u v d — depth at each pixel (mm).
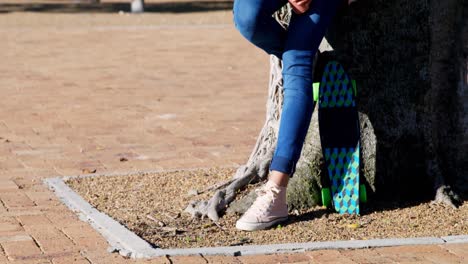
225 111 13078
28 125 11969
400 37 7613
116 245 6652
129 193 8320
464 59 7758
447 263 6211
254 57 19781
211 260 6273
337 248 6523
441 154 7859
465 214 7402
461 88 7789
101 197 8164
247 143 10836
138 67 18172
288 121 7016
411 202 7719
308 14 6945
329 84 7488
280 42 7188
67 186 8562
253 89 15250
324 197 7586
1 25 28281
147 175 9055
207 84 15820
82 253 6484
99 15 32000
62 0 39500
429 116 7730
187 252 6395
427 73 7676
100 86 15562
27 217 7480
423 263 6211
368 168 7691
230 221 7391
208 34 25156
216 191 7969
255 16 6934
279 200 7148
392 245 6602
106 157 10062
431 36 7664
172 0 39562
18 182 8844
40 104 13648
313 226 7164
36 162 9789
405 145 7719
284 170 7078
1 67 18250
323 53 7691
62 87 15445
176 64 18641
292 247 6492
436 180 7723
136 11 32781
